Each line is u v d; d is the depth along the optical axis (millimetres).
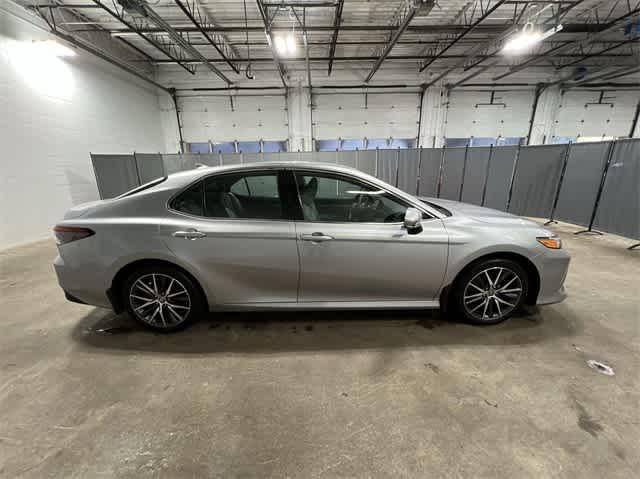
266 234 1951
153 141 9766
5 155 4910
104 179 6980
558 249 2127
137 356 1960
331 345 2053
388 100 10320
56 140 5969
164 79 9992
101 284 2027
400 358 1914
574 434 1366
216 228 1961
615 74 8805
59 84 6059
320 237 1945
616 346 2014
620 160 4508
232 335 2176
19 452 1311
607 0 6281
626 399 1561
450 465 1240
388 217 2062
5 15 4934
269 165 2062
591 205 5023
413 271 2053
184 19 6738
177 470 1231
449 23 7121
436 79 9305
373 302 2148
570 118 10570
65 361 1917
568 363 1845
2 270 3707
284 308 2125
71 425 1443
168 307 2131
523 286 2172
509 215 2396
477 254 2049
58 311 2584
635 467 1220
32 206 5379
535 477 1187
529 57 9531
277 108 10359
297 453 1300
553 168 5676
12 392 1657
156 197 2047
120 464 1256
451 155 7098
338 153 8133
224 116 10414
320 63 9664
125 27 7047
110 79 7734
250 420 1468
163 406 1554
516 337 2117
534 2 5539
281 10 6199
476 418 1459
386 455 1286
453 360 1885
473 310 2221
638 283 3045
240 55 9078
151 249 1963
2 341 2145
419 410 1513
